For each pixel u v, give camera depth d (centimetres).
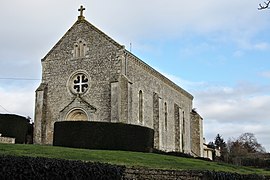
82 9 3862
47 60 3853
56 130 3033
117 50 3556
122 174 1748
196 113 5628
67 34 3838
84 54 3700
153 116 4150
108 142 2970
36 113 3659
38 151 2078
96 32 3700
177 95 5103
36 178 1380
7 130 3247
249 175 2208
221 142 12319
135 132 3102
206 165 2572
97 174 1602
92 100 3531
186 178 1939
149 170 1856
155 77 4325
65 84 3700
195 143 5497
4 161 1309
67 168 1488
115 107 3356
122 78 3462
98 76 3575
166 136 4475
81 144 2939
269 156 7450
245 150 10356
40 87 3734
